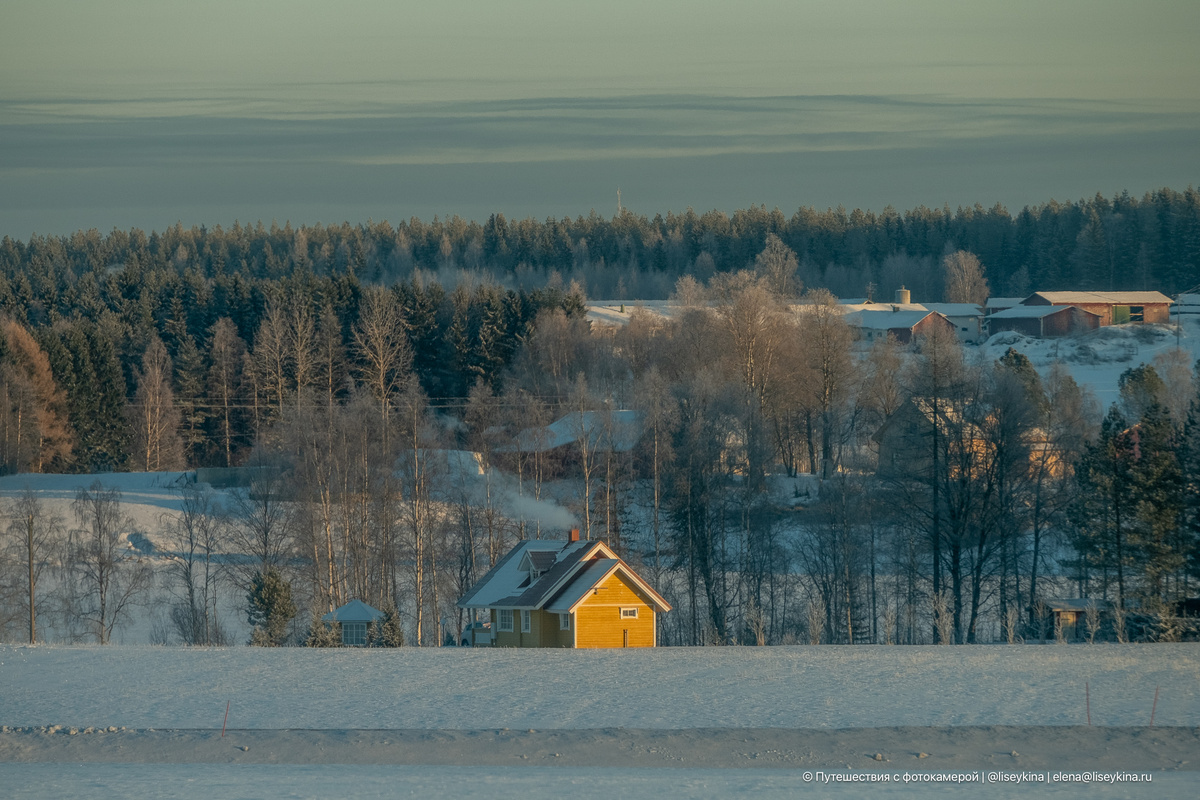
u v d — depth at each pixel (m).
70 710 144.88
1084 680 164.50
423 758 125.50
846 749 128.75
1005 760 124.69
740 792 109.25
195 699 151.12
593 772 118.38
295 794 107.44
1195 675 168.00
